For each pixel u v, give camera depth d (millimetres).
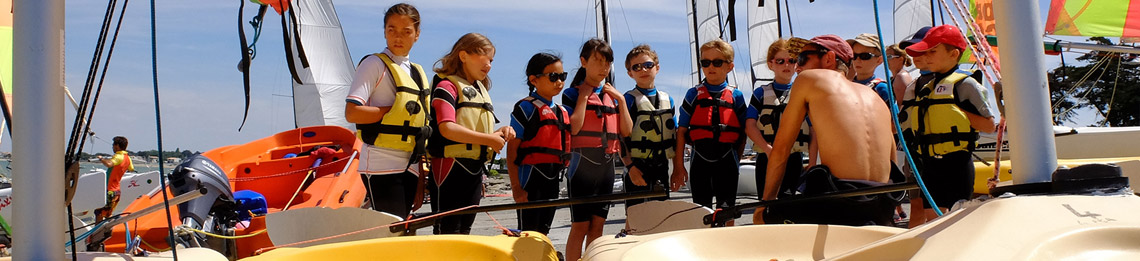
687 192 14602
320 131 9586
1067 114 18062
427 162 4445
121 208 7492
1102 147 8773
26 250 1523
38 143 1520
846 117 3027
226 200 4012
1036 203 1326
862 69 5715
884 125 3158
